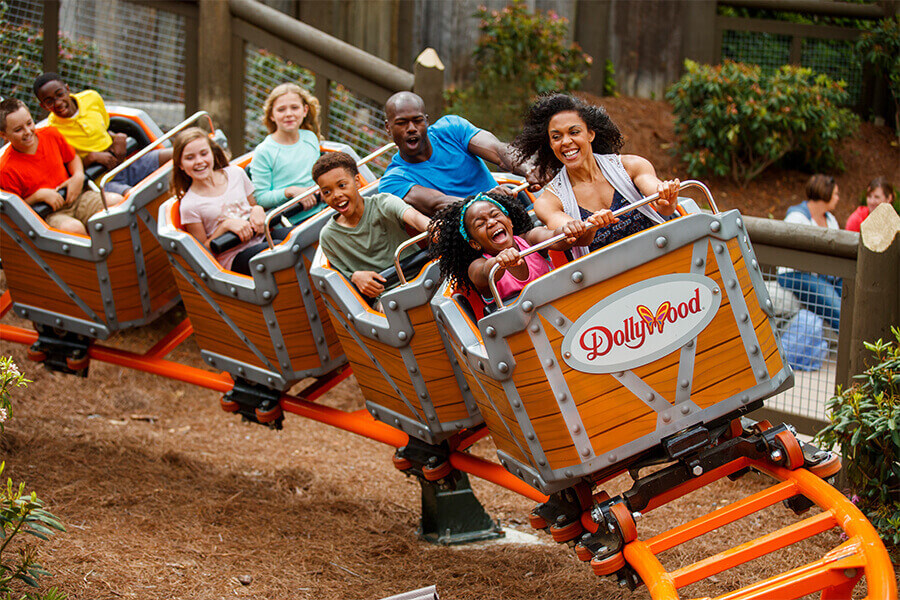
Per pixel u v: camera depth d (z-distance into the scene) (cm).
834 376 512
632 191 351
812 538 450
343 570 445
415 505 548
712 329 316
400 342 385
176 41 765
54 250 518
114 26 767
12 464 543
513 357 310
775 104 855
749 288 320
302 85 736
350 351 429
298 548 467
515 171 430
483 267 341
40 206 541
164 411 693
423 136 433
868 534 299
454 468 451
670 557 442
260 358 482
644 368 313
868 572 290
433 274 371
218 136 535
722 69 888
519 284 354
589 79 1016
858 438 416
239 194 506
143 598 391
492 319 306
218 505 516
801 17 1009
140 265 523
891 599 279
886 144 953
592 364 309
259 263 445
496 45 950
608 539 338
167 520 489
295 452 631
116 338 780
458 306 347
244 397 520
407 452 456
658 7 1012
